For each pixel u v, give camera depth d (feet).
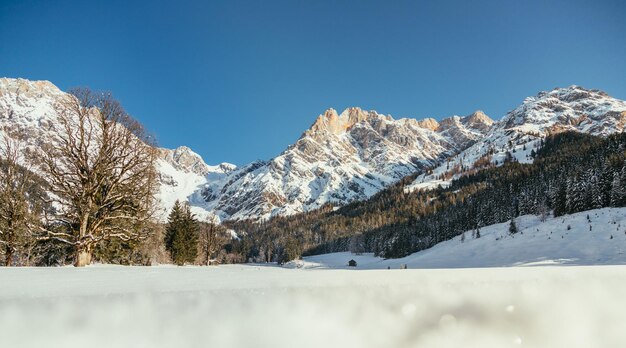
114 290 10.77
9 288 11.48
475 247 229.66
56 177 54.49
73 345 8.89
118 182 59.41
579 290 13.21
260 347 9.95
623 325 12.25
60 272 21.39
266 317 10.43
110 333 9.17
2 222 63.00
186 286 12.00
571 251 158.61
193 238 154.92
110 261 86.22
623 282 13.79
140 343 9.20
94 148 58.03
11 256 65.10
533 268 18.34
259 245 583.17
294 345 10.22
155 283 12.91
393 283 12.46
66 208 56.65
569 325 12.21
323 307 11.09
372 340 10.80
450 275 14.89
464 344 11.34
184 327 9.66
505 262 171.83
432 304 11.94
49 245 69.00
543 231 206.39
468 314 11.85
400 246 354.33
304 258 488.02
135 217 61.57
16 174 63.98
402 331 11.14
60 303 9.48
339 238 559.79
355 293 11.75
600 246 155.02
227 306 10.43
